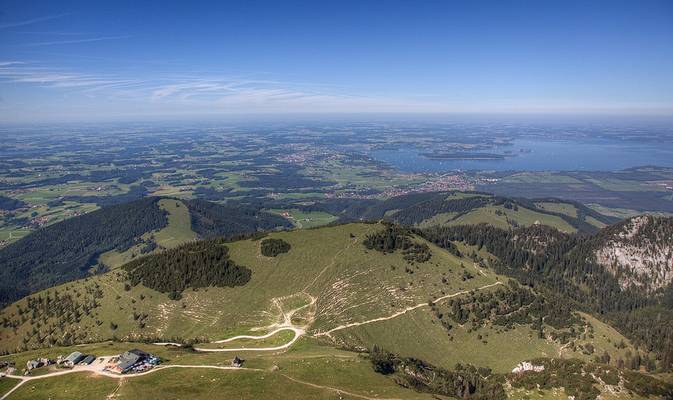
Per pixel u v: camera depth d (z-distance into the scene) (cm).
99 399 9031
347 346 14750
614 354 16612
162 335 16475
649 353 17575
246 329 16412
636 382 10975
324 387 9925
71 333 17062
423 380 12538
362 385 10350
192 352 12888
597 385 11112
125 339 16100
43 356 11831
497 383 12419
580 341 16912
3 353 16312
